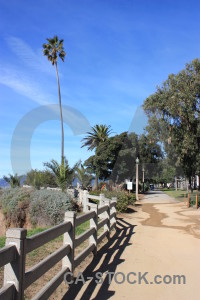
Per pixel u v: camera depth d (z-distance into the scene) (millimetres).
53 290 4281
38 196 13094
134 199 20438
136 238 9289
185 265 6441
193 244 8555
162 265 6418
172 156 30906
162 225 12148
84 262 6457
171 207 19938
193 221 13383
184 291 4992
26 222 13312
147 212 16875
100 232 9523
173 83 28109
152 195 35125
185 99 27031
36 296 3805
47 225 12281
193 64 27844
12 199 13898
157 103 27625
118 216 14633
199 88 27531
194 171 29312
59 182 17031
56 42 36719
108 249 7762
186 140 27188
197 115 27078
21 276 3301
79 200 15891
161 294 4852
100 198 12516
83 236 5961
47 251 6824
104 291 4895
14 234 3283
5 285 3160
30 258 6254
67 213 5242
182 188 59344
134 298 4668
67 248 5027
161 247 8109
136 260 6754
